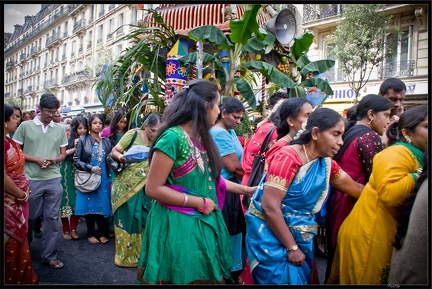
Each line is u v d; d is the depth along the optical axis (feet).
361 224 6.39
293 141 6.44
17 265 8.17
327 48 49.60
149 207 11.68
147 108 18.75
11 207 7.96
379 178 6.08
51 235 10.93
